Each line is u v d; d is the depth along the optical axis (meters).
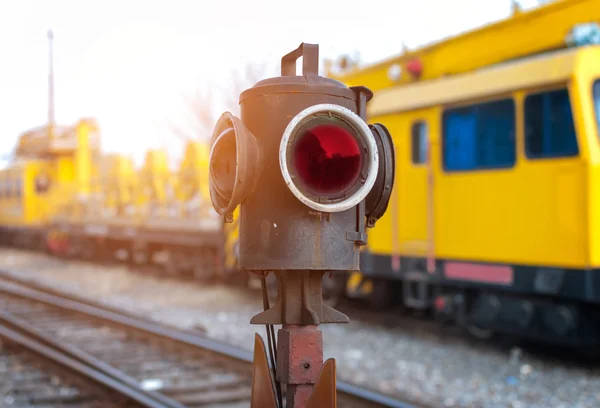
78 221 19.09
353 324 9.13
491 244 7.29
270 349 2.11
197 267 13.65
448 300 7.91
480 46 8.41
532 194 6.87
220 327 8.89
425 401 5.31
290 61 2.14
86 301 10.11
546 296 6.87
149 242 15.53
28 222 23.09
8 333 7.08
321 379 1.85
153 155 15.38
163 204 14.65
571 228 6.45
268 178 1.94
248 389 5.41
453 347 7.67
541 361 7.00
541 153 6.80
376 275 8.88
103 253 18.69
